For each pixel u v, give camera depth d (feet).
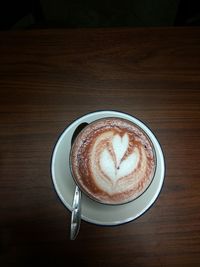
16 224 0.81
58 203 0.84
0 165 0.87
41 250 0.78
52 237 0.80
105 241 0.80
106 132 0.88
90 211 0.83
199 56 1.05
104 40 1.06
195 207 0.85
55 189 0.84
